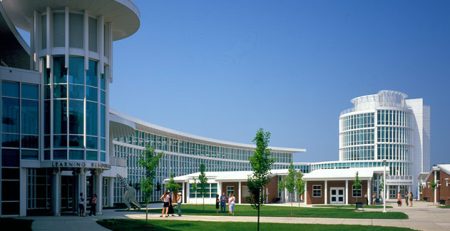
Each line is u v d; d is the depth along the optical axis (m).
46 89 37.72
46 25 38.00
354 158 117.38
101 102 39.47
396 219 35.00
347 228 27.69
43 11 38.47
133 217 35.25
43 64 37.97
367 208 54.53
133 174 77.62
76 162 36.81
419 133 119.50
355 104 121.12
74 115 37.31
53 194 37.59
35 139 37.22
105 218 33.69
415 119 120.00
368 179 67.00
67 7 37.81
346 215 39.47
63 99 37.28
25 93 37.09
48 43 37.56
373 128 114.19
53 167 36.88
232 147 118.31
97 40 39.56
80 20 38.66
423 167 119.31
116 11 39.50
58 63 37.78
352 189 67.75
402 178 105.00
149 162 31.22
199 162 104.88
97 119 38.53
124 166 57.34
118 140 71.94
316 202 68.69
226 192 74.56
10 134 36.22
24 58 48.03
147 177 31.28
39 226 27.27
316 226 28.89
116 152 71.50
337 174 69.00
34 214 37.88
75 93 37.53
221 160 114.00
